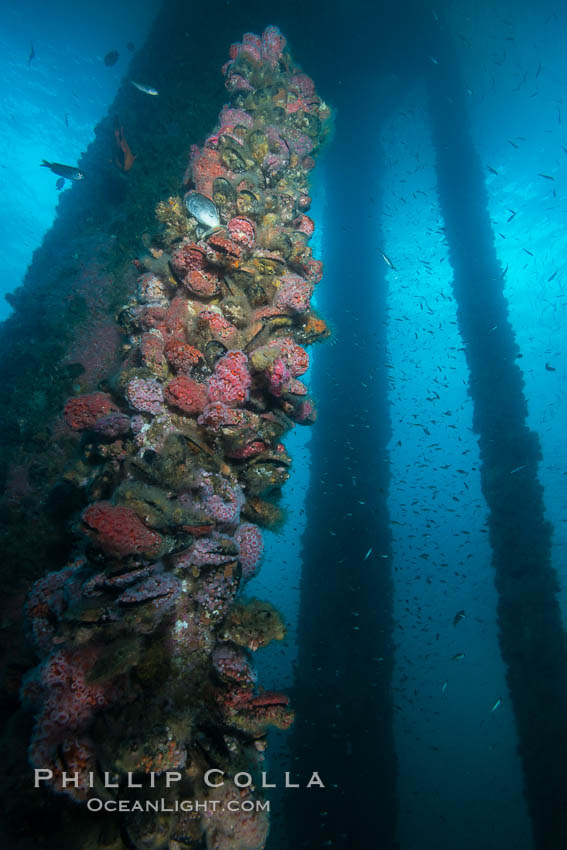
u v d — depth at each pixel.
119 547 2.59
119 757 2.33
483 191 17.66
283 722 2.98
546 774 9.53
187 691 2.81
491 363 14.23
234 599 3.33
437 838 13.64
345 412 15.84
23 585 4.60
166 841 2.56
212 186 5.54
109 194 9.01
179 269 4.36
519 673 10.24
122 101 11.70
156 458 3.28
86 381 6.10
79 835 2.46
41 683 2.51
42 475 5.34
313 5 14.03
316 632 12.24
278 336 4.41
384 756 10.77
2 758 2.71
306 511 14.48
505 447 12.46
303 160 7.94
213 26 12.59
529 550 11.02
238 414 3.50
